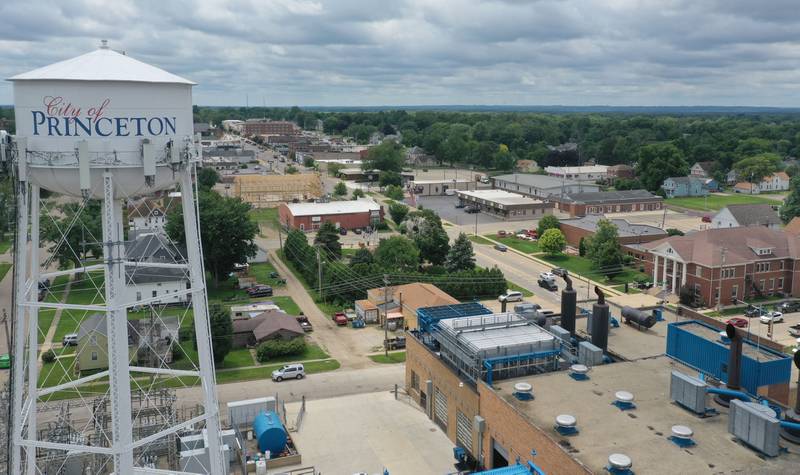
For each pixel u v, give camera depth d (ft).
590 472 88.79
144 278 227.20
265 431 128.77
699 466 91.04
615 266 281.95
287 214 380.99
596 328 141.79
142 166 77.20
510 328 141.08
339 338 204.23
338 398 159.63
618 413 108.47
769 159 596.70
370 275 245.24
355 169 602.44
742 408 97.35
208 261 259.80
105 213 75.56
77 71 74.95
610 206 428.56
